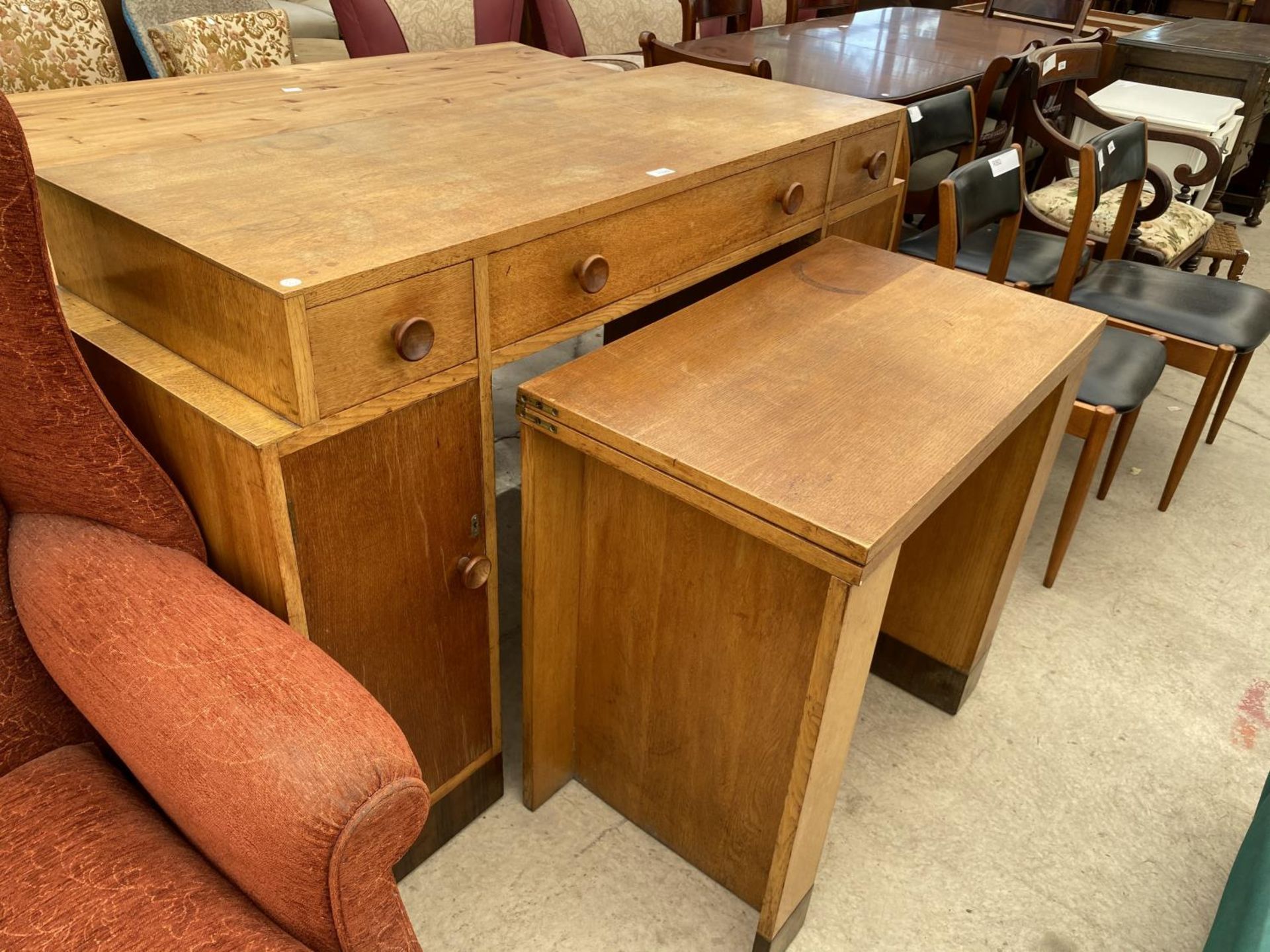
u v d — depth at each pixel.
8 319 0.83
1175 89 3.50
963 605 1.59
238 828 0.76
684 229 1.29
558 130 1.42
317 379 0.91
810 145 1.46
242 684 0.81
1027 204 2.59
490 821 1.46
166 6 2.48
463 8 2.94
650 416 1.07
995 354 1.24
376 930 0.81
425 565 1.15
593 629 1.34
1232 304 2.15
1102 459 2.44
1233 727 1.69
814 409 1.09
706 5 3.52
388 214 1.05
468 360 1.07
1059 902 1.39
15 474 0.95
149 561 0.96
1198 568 2.09
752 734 1.22
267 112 1.54
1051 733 1.67
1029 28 3.72
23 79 2.23
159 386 0.97
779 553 1.08
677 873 1.40
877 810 1.51
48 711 0.99
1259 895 1.04
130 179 1.10
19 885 0.82
